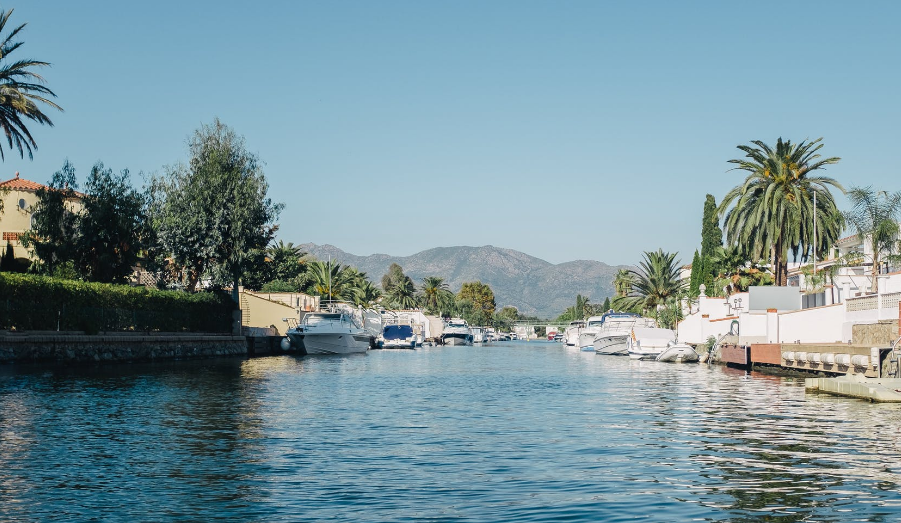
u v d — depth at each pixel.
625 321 96.88
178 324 70.00
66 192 64.50
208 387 36.47
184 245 74.19
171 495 14.26
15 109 55.50
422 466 16.97
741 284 81.56
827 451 18.56
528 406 29.67
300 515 12.93
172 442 19.98
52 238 62.88
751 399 31.94
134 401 29.47
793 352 48.25
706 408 28.41
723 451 18.67
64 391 32.97
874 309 43.81
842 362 40.28
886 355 36.44
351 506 13.49
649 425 23.61
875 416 25.53
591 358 86.88
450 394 35.22
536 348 155.00
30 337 48.09
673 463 17.17
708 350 71.38
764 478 15.52
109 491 14.54
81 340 53.19
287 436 21.19
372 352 103.94
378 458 17.92
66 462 17.22
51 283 51.81
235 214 74.56
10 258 64.62
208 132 78.12
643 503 13.57
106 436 20.83
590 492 14.43
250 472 16.27
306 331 84.50
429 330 166.62
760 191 70.81
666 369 58.88
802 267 80.31
